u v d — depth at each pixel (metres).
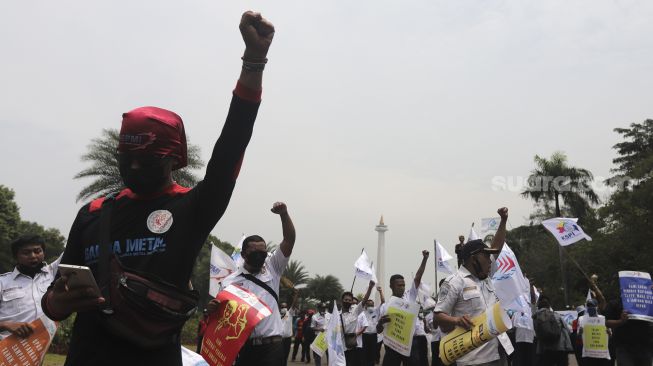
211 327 6.57
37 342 5.45
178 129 2.58
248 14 2.31
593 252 38.59
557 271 43.41
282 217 7.21
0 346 5.36
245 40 2.33
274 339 6.91
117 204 2.56
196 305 2.51
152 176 2.48
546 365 13.70
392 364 11.77
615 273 37.12
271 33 2.35
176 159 2.58
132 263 2.43
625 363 10.51
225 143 2.39
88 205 2.67
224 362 6.34
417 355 14.23
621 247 36.88
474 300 6.01
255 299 6.61
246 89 2.37
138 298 2.30
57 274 2.53
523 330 14.22
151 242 2.44
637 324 10.45
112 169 33.62
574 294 42.97
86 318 2.46
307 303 68.19
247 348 6.86
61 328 21.41
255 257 6.99
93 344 2.42
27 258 6.97
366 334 15.72
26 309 6.89
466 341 5.55
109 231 2.48
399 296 12.16
